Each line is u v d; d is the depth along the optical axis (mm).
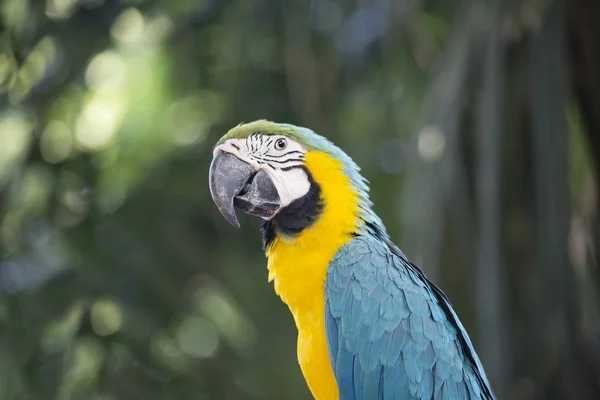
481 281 5129
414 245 5441
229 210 4266
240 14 6996
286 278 4172
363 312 4012
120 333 6891
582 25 5340
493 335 5055
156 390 6902
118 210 7453
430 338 4070
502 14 5332
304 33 6797
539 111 5188
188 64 7582
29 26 6695
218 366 7711
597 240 5480
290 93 7098
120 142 8000
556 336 5016
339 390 4000
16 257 7066
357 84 6953
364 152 7555
